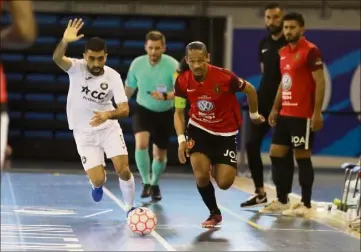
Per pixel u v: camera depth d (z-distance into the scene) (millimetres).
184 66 14445
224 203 16625
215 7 27516
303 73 14531
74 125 12922
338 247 11508
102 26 27391
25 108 27422
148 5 27406
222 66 27234
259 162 16047
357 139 27578
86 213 14258
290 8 27375
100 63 12438
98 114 11969
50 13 27516
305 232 12875
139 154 16484
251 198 16047
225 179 12680
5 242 11031
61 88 27500
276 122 15188
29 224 12742
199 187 12992
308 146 14656
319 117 14398
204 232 12461
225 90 12500
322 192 19891
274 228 13195
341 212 15375
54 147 27219
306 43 14562
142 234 11945
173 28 27391
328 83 27453
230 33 27219
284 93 14867
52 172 22969
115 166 12922
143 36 27422
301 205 14922
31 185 19016
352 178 17875
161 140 16453
